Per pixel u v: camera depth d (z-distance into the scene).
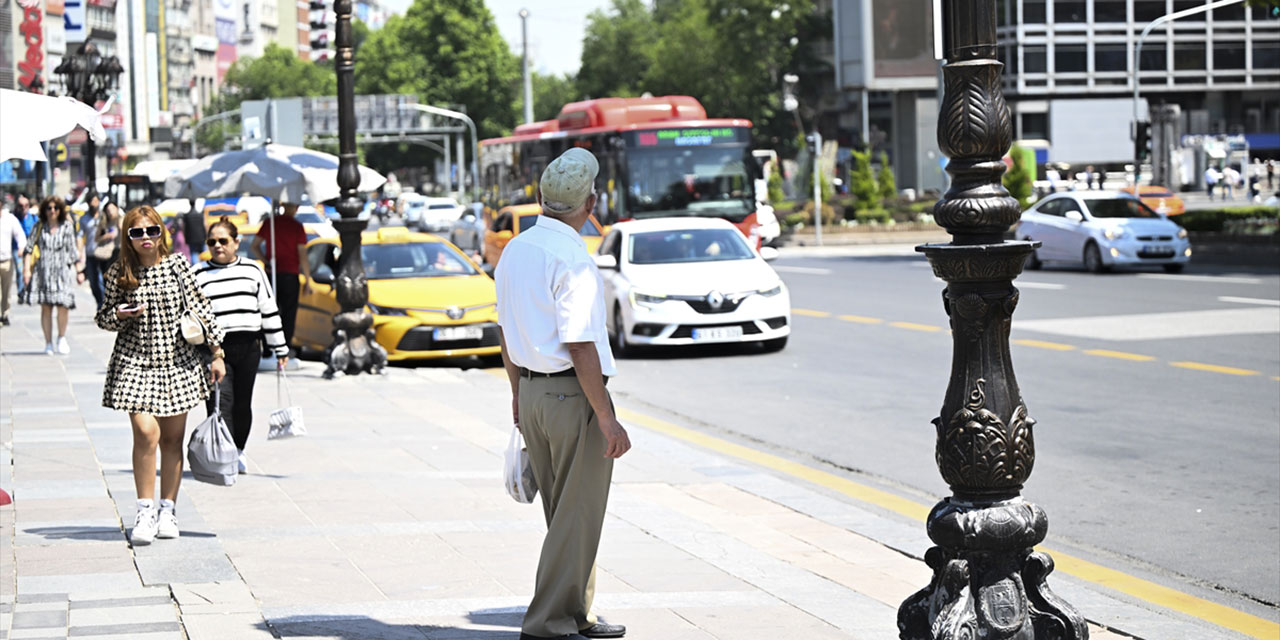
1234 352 31.72
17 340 40.12
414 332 34.06
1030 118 173.62
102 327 14.70
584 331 10.55
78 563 13.83
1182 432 22.41
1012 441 9.32
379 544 14.78
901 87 128.25
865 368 31.95
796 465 21.14
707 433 24.44
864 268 68.19
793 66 180.00
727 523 16.36
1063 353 32.56
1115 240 57.38
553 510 11.26
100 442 21.48
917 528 16.14
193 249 51.75
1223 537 15.96
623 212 61.09
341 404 26.95
